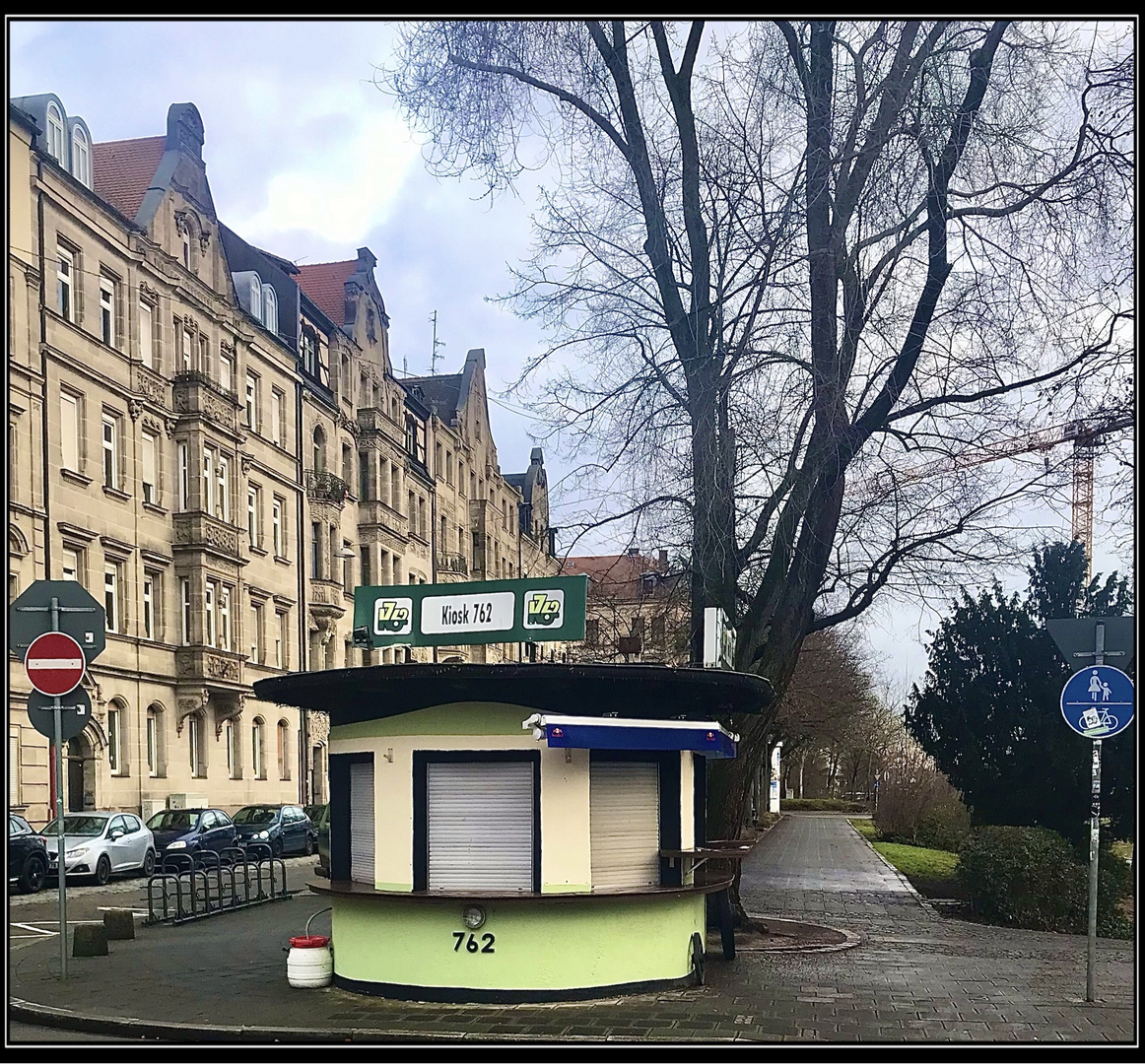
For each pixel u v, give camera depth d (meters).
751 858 29.11
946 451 14.66
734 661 14.73
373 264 52.38
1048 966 11.88
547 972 9.41
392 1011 9.17
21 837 20.78
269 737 38.28
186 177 34.66
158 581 32.06
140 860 24.16
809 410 13.98
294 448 41.66
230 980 10.79
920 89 13.58
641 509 14.66
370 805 10.24
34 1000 9.86
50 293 27.17
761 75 14.08
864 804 71.12
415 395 59.31
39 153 26.69
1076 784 17.86
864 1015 9.16
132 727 29.86
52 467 26.88
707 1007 9.34
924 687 20.02
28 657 10.78
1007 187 13.80
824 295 13.81
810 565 14.70
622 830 10.12
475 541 67.00
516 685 9.62
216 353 35.97
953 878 22.80
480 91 14.20
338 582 44.44
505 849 9.62
